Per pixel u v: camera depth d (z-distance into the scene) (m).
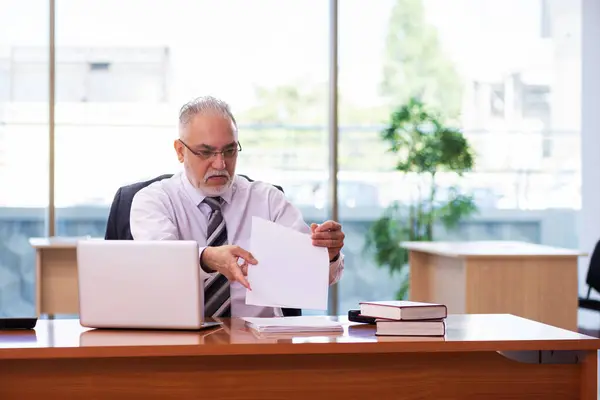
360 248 6.70
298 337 2.29
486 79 6.79
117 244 2.40
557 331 2.41
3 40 6.38
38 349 2.11
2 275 6.45
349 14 6.67
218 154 2.88
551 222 6.86
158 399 2.23
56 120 6.44
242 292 2.99
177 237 2.99
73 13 6.45
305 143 6.67
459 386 2.34
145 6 6.51
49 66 6.39
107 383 2.22
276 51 6.62
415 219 6.70
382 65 6.70
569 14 6.86
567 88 6.87
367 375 2.30
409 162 6.67
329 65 6.67
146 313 2.39
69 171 6.46
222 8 6.57
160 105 6.53
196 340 2.22
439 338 2.28
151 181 3.21
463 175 6.72
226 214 3.09
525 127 6.83
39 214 6.46
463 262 4.71
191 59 6.55
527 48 6.83
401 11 6.71
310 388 2.28
